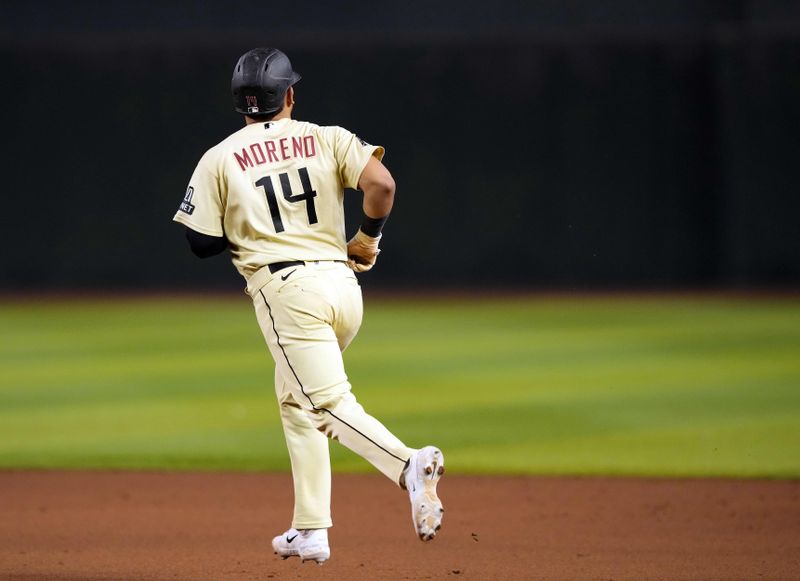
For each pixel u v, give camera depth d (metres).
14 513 20.77
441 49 74.44
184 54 74.25
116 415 32.38
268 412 32.69
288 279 13.60
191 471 25.25
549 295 69.62
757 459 26.00
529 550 17.56
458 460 26.02
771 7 72.19
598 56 73.94
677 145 73.75
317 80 74.94
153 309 62.78
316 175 13.94
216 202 13.94
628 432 29.27
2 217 74.81
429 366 40.94
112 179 74.56
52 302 67.38
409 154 75.00
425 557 17.08
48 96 74.25
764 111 72.31
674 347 45.66
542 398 34.16
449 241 75.19
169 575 15.84
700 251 74.00
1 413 32.94
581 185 74.44
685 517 20.25
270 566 16.42
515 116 74.38
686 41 73.31
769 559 16.78
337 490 23.36
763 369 39.59
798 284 72.56
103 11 74.12
